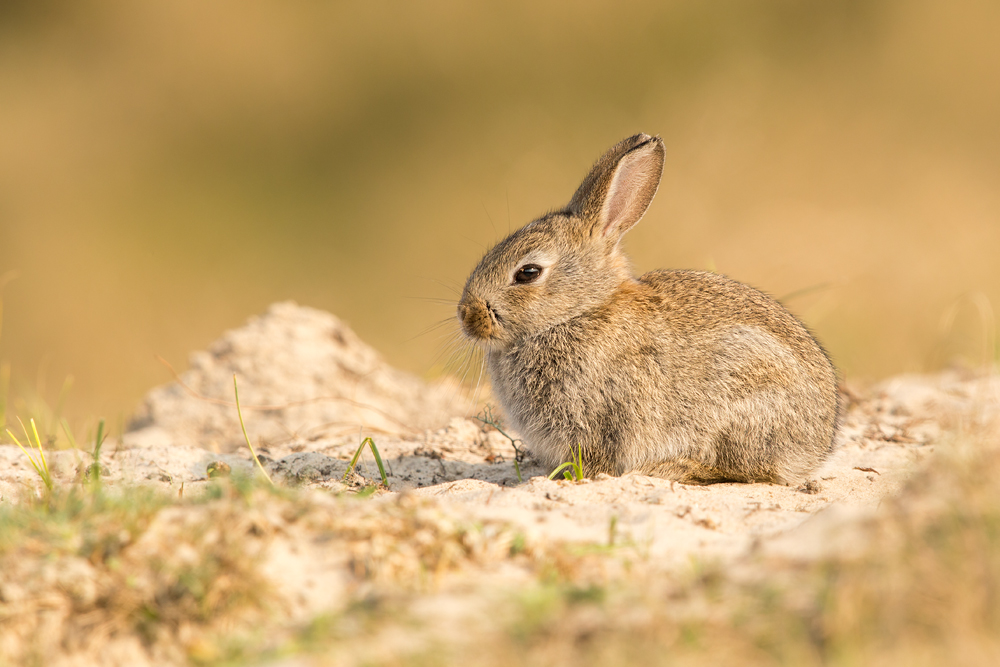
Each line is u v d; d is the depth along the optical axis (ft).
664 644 20.21
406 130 123.75
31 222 109.70
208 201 115.55
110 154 119.34
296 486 33.35
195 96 126.00
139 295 100.42
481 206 109.09
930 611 20.15
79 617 23.35
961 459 24.30
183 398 54.49
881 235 87.20
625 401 37.37
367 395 55.01
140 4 129.70
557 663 20.08
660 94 114.83
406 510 25.96
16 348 92.73
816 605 21.07
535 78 124.06
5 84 123.13
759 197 95.66
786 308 40.81
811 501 32.35
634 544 25.57
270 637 22.56
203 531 24.48
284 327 57.82
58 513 25.96
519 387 38.91
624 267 40.60
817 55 119.24
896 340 71.51
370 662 20.53
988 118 111.24
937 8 122.62
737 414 36.70
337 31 130.52
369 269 107.14
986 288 80.07
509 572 24.16
